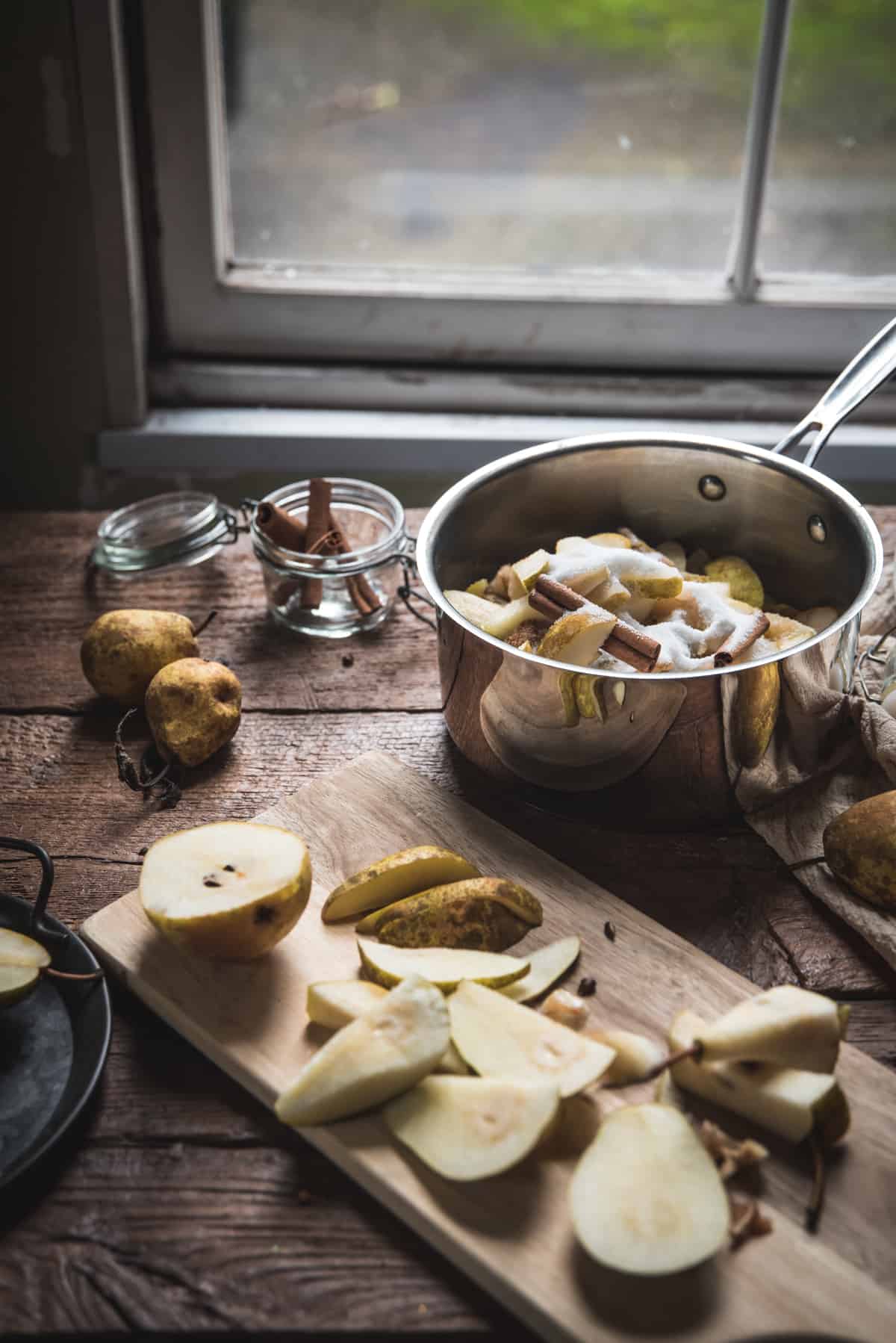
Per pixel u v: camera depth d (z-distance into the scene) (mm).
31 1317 521
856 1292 507
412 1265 540
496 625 803
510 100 1247
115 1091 614
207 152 1209
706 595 826
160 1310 522
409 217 1308
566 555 841
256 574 1033
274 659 932
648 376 1356
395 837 749
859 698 789
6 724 864
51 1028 627
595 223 1312
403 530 955
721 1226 503
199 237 1261
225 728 822
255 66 1216
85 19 1080
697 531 930
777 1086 556
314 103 1240
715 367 1353
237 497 1378
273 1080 592
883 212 1276
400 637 958
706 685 673
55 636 955
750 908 715
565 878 717
